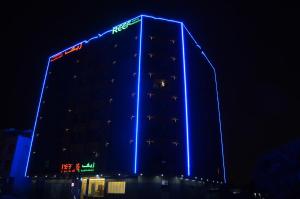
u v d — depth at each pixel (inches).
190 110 1604.3
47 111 2046.0
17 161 2094.0
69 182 1658.5
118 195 1430.9
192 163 1476.4
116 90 1643.7
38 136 1989.4
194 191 1578.5
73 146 1713.8
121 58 1717.5
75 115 1819.6
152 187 1357.0
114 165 1439.5
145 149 1393.9
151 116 1470.2
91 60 1930.4
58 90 2060.8
